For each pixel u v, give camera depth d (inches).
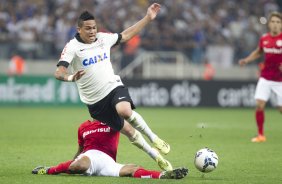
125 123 1203.9
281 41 1964.8
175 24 4279.0
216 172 1272.1
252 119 3014.3
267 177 1203.9
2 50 3870.6
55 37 4045.3
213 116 3189.0
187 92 3885.3
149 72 3966.5
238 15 4505.4
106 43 1256.8
